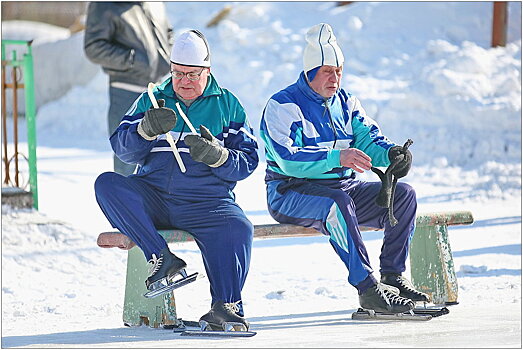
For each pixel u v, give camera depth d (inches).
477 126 1847.9
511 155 1763.0
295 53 2354.8
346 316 661.3
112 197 584.4
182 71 604.1
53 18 3361.2
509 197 1455.5
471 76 1967.3
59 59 2662.4
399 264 660.1
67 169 1701.5
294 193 651.5
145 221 580.4
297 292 798.5
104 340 557.9
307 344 521.7
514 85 1924.2
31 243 994.1
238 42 2427.4
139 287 628.4
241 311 588.4
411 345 515.2
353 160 633.0
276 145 651.5
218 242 590.2
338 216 625.9
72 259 956.6
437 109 1905.8
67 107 2485.2
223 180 614.9
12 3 3316.9
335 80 667.4
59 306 743.1
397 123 1937.7
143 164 621.9
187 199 608.4
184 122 613.0
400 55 2288.4
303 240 1121.4
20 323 663.1
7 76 2640.3
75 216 1184.8
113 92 1146.7
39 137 2364.7
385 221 662.5
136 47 1143.0
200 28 2608.3
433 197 1457.9
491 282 811.4
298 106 664.4
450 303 703.1
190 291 810.2
